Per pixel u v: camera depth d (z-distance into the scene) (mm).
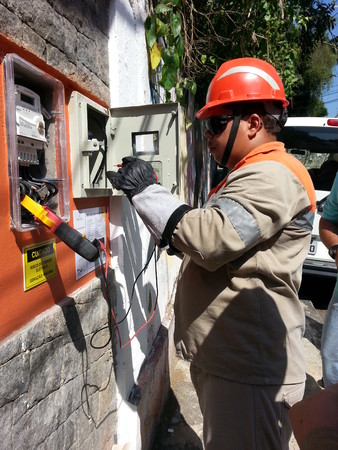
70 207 1472
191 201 5062
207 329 1442
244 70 1484
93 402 1646
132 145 1764
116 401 1947
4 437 1024
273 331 1383
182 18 3631
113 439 1921
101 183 1766
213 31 4180
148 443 2238
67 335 1388
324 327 2262
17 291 1122
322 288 5336
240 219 1227
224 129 1513
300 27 4941
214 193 1646
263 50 4523
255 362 1375
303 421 658
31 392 1157
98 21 1679
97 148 1483
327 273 4359
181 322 1580
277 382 1396
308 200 1394
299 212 1386
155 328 2770
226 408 1408
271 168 1319
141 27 2285
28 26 1120
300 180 1386
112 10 1807
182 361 3320
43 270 1271
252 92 1450
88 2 1563
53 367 1289
